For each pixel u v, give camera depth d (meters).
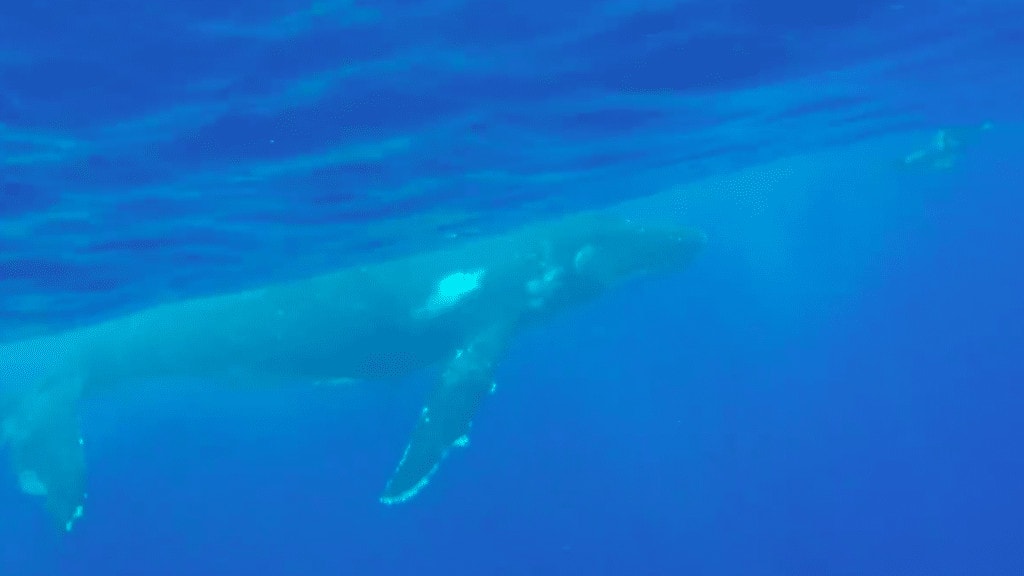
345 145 13.49
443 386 18.81
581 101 14.51
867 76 18.64
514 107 13.79
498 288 21.08
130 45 8.76
